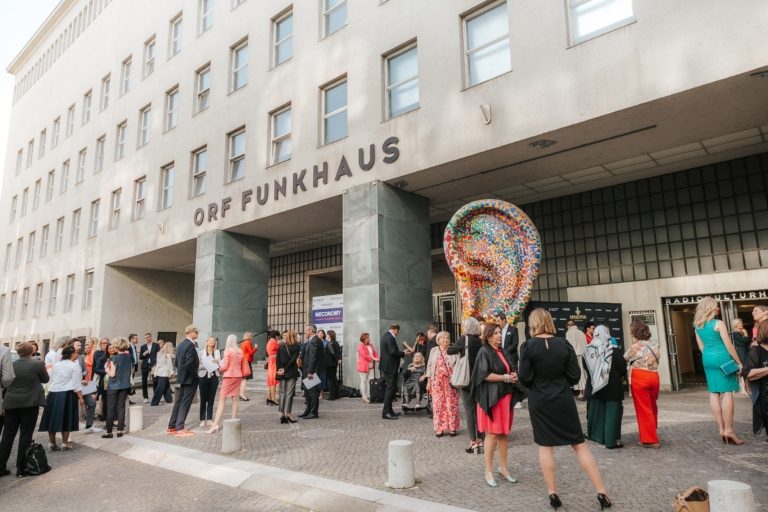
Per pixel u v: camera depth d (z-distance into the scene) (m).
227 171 18.16
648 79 9.30
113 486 6.30
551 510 4.52
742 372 6.48
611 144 11.17
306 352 10.38
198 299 17.92
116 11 26.38
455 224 11.12
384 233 13.24
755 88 8.83
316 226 17.50
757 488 4.86
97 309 23.12
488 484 5.28
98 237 24.16
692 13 8.92
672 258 13.27
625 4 10.00
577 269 14.78
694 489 3.94
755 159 12.31
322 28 15.87
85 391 10.05
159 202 20.80
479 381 5.46
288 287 23.00
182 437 8.77
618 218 14.23
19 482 6.57
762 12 8.24
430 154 12.34
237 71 18.95
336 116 15.12
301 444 7.75
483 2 12.01
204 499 5.64
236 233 18.25
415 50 13.45
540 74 10.72
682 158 12.43
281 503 5.36
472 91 11.77
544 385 4.71
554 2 10.73
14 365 7.04
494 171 12.70
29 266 30.75
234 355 9.41
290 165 15.74
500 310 10.19
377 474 5.90
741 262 12.26
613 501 4.66
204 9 20.98
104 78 26.72
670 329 13.31
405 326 13.32
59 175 29.38
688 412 9.14
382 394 12.23
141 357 15.23
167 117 21.50
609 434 6.66
